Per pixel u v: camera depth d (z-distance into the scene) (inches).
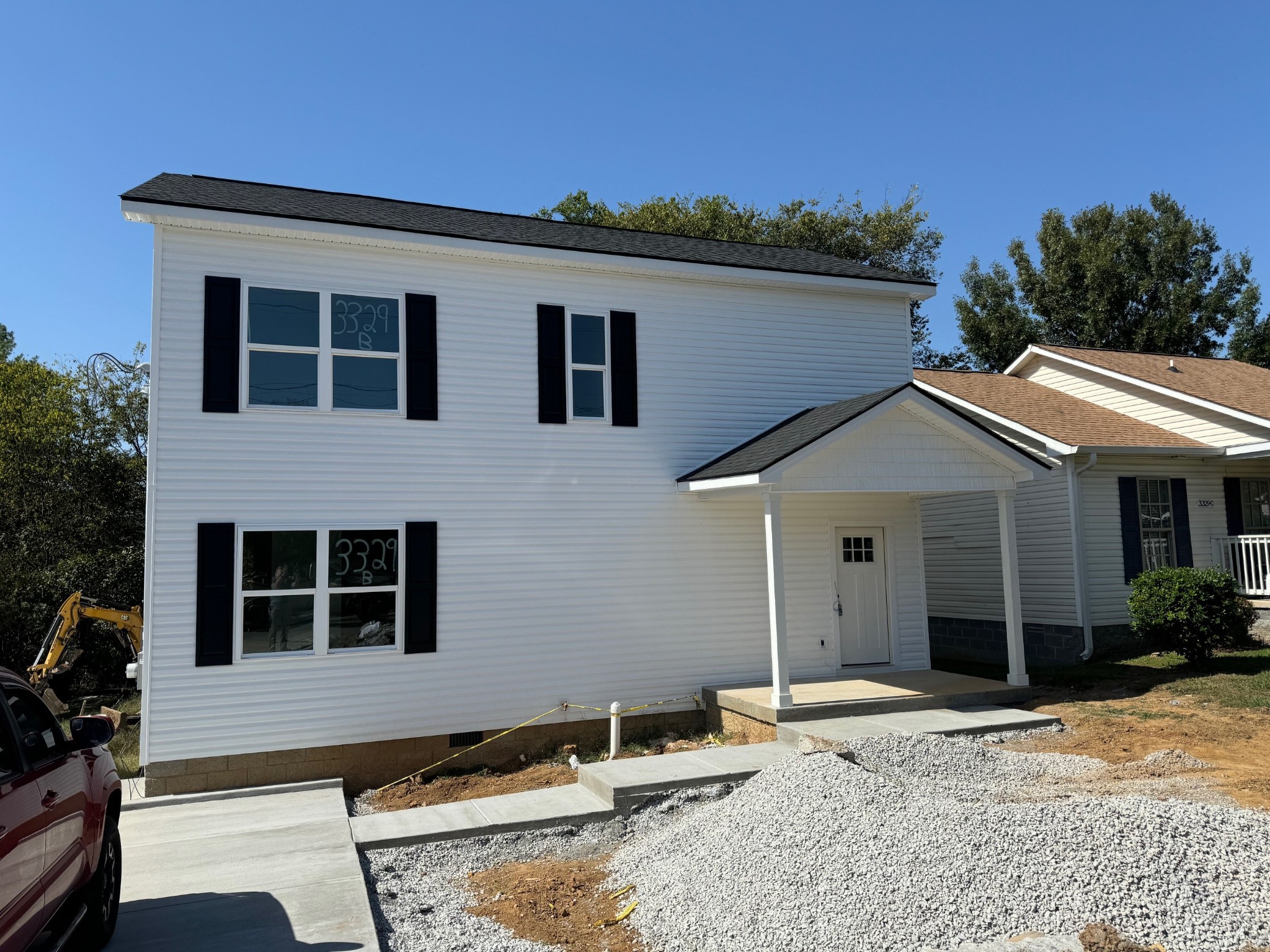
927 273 1448.1
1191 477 676.1
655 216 1270.9
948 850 214.1
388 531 430.9
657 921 227.6
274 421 413.4
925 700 446.9
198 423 400.8
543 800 339.0
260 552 406.3
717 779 340.8
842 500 534.9
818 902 208.7
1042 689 507.8
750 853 243.0
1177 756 327.6
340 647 416.2
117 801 225.3
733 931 209.0
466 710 436.1
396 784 417.1
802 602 518.6
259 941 215.8
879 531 545.3
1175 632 518.9
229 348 407.5
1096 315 1429.6
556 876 271.9
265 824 332.5
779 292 535.8
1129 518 645.3
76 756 199.6
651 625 479.8
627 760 371.9
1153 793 277.6
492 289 463.5
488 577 447.2
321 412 421.7
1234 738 366.6
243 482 405.7
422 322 445.7
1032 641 657.6
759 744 399.9
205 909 239.6
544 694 452.4
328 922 228.7
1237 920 177.9
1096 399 765.3
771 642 443.2
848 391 548.7
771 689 478.3
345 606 419.2
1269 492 716.0
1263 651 558.9
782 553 473.7
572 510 469.4
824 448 430.3
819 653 518.9
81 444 776.9
